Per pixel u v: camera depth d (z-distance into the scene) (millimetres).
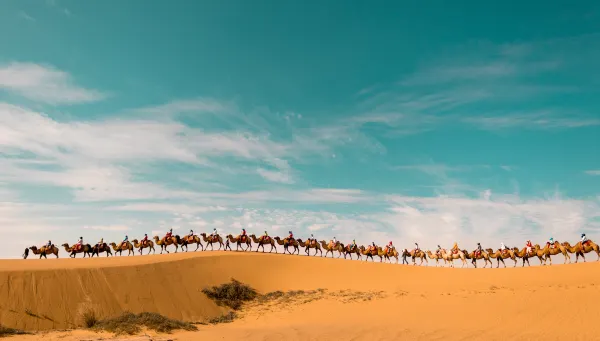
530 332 23984
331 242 54062
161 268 38562
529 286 33844
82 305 29969
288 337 23297
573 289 30016
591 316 25391
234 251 52969
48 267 32844
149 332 24078
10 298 27656
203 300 36969
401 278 43656
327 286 42656
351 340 22688
